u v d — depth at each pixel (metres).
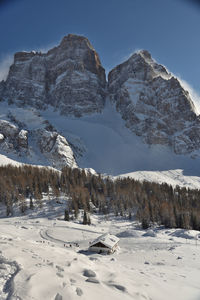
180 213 93.75
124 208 117.69
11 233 67.19
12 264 12.01
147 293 12.55
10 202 105.38
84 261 15.98
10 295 8.89
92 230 77.25
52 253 16.94
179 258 39.06
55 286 10.20
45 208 107.88
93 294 10.26
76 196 116.75
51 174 154.00
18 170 151.00
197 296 14.26
